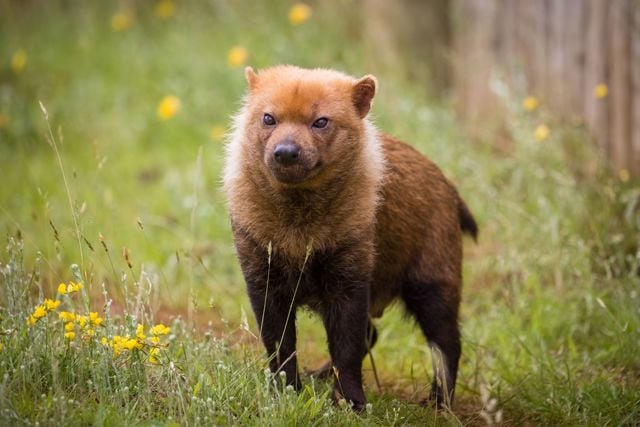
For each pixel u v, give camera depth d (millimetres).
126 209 14117
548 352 9742
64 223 13234
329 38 18641
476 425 8406
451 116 15344
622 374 9438
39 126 17250
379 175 8602
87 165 15891
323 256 8297
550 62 14227
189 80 18094
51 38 21312
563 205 11836
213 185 14891
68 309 8898
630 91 12680
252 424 7246
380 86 16125
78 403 7000
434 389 9047
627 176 12219
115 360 7602
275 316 8453
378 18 17750
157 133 17125
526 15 14758
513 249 11312
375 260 8797
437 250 9422
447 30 17781
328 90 8375
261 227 8305
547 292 10938
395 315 10961
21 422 6688
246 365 7902
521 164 12695
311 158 7988
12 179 15258
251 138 8391
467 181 13281
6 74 19469
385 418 7930
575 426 8258
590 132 13336
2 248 10602
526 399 8906
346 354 8328
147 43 20328
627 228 11367
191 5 21641
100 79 19094
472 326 10711
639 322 9859
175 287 11680
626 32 12648
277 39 18609
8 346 7461
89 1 22531
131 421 7004
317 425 7566
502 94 13438
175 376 7402
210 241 12984
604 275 11102
